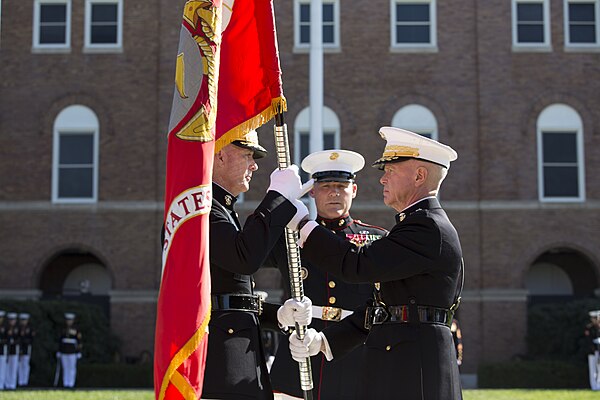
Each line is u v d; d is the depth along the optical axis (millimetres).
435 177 7676
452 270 7398
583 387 35750
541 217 40094
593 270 42000
